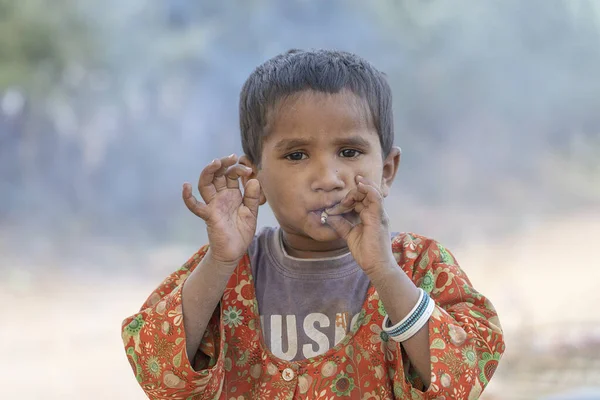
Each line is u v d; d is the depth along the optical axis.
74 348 8.84
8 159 18.42
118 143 18.73
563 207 17.69
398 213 17.95
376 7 19.50
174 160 18.66
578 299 9.74
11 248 15.41
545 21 20.30
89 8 18.56
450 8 20.12
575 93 20.20
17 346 8.98
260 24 18.81
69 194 18.31
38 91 18.47
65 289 12.59
